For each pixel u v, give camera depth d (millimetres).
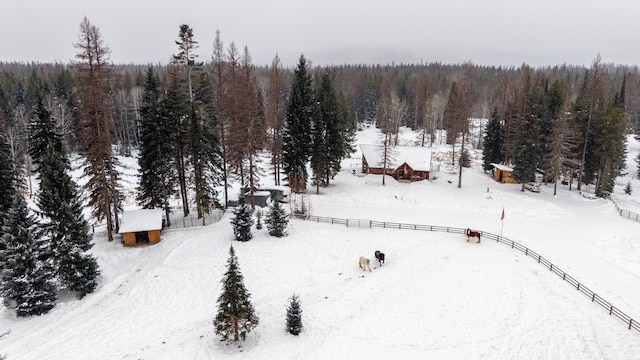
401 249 36688
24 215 26938
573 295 28516
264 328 24766
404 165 63500
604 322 25359
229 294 22422
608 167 55500
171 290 29641
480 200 53312
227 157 47094
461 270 31969
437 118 108562
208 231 40094
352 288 29594
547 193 57344
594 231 42469
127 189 59812
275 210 38750
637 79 152875
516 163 58000
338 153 57656
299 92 51844
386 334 24016
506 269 32219
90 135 35406
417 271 31906
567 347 23031
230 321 22578
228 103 42656
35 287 26875
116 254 35562
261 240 37750
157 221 37969
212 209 47031
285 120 59312
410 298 27875
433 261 33781
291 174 53906
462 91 96562
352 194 55719
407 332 24219
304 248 36562
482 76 194625
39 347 23250
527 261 34000
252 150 46062
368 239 39156
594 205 52625
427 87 116000
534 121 55906
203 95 45906
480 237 39219
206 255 34625
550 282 30312
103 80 34125
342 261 34781
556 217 47562
